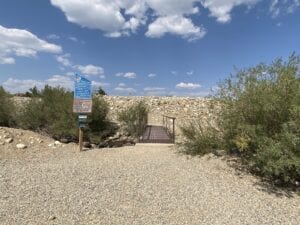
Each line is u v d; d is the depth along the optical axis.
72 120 11.31
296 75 7.24
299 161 6.27
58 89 13.99
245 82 7.61
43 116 12.77
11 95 14.19
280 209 5.82
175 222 4.98
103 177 6.80
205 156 8.52
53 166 7.57
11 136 10.28
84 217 4.91
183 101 22.06
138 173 7.16
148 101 21.86
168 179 6.88
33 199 5.45
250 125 7.12
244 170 7.64
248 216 5.41
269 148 6.57
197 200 5.90
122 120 13.27
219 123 8.03
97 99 12.23
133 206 5.44
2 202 5.25
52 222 4.68
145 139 11.24
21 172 6.97
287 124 6.61
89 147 10.94
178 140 11.05
